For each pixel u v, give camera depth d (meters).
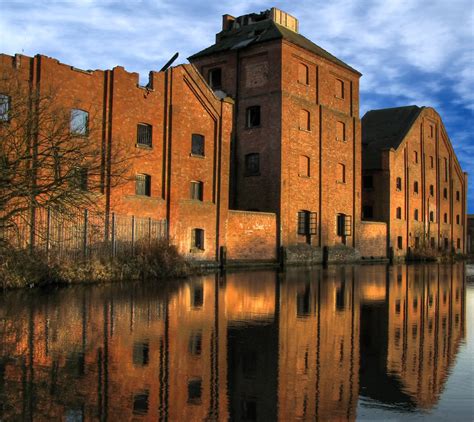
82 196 18.08
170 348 9.55
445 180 60.53
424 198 55.31
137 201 27.25
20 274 17.80
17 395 6.79
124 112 26.86
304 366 8.52
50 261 19.17
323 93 40.25
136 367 8.23
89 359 8.64
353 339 10.80
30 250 18.39
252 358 8.98
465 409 6.51
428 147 56.38
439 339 11.02
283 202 36.25
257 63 37.31
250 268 32.59
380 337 11.11
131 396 6.85
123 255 22.44
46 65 23.47
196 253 30.75
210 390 7.17
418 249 51.59
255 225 34.56
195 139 31.31
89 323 11.73
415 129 53.53
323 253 40.03
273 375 7.97
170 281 21.98
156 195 28.48
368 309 15.21
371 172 49.72
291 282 23.03
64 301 14.97
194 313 13.55
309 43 40.44
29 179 16.41
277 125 36.16
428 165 56.38
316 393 7.12
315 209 39.31
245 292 18.61
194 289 19.12
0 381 7.37
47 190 16.69
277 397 6.92
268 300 16.53
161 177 28.80
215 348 9.64
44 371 7.89
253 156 37.41
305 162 38.62
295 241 37.62
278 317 13.28
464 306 16.45
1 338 10.03
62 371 7.91
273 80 36.47
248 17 41.19
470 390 7.32
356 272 31.12
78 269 19.89
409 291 20.64
